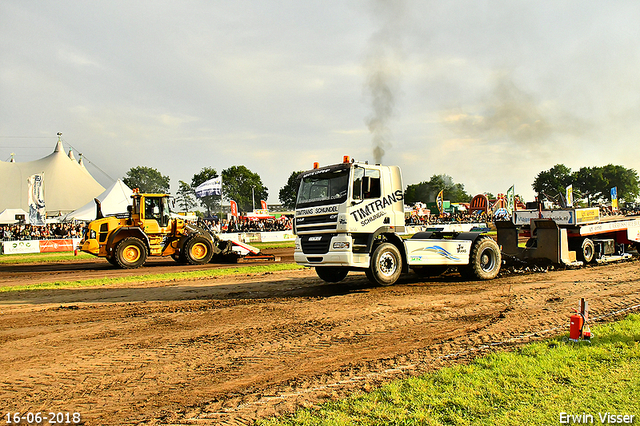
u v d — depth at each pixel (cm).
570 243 1428
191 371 537
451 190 10369
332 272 1230
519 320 726
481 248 1210
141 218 1916
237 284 1260
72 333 726
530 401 402
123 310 906
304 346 627
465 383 448
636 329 612
